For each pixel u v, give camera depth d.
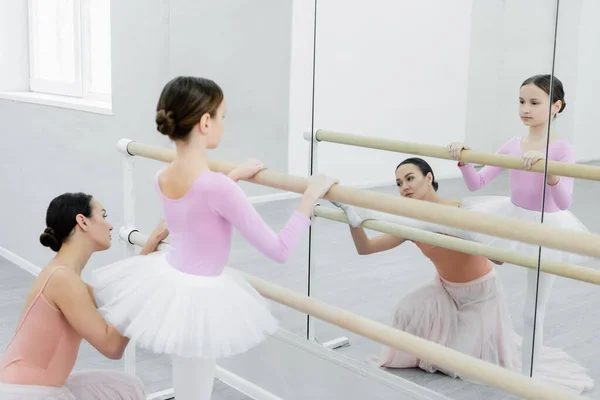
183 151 1.85
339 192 1.84
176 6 3.21
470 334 2.09
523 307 1.95
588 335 1.80
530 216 1.88
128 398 2.37
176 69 3.24
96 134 3.73
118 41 3.54
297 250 2.64
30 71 4.66
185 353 1.79
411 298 2.24
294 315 2.69
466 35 1.99
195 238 1.85
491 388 2.04
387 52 2.21
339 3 2.40
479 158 1.99
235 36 2.93
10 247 4.62
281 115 2.75
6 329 3.55
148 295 1.86
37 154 4.22
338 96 2.43
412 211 1.70
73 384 2.29
